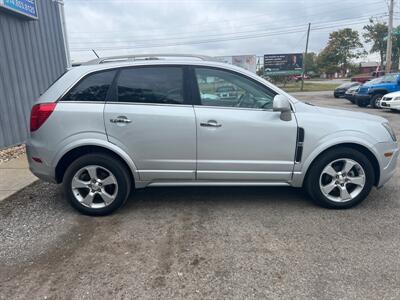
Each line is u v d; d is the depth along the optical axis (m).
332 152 3.98
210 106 3.91
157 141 3.87
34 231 3.68
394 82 16.70
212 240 3.42
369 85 17.64
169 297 2.58
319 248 3.23
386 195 4.57
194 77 3.93
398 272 2.84
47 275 2.88
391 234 3.48
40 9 9.38
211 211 4.14
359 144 3.97
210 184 4.07
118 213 4.11
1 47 7.59
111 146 3.84
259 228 3.66
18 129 8.20
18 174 5.77
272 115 3.91
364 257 3.07
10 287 2.73
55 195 4.77
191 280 2.78
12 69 7.99
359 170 4.04
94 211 4.00
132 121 3.82
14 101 8.05
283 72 50.22
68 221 3.92
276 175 4.02
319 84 52.28
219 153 3.93
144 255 3.16
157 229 3.68
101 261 3.07
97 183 3.96
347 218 3.88
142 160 3.92
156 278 2.81
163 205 4.34
